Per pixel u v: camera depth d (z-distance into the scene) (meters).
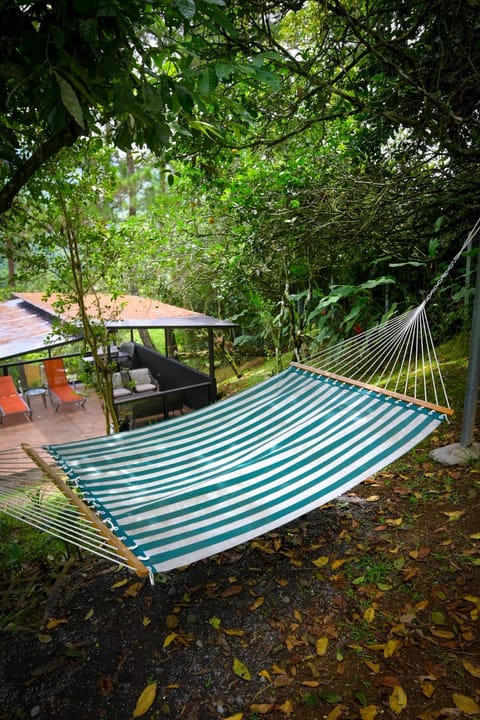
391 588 2.99
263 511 2.90
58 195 4.52
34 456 3.53
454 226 6.25
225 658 2.61
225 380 11.24
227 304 10.73
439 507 3.74
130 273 8.56
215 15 1.66
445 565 3.11
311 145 5.88
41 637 2.88
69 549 3.91
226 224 7.76
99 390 5.83
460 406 5.26
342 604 2.91
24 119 2.43
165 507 2.96
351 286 7.61
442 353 6.81
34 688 2.51
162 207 8.79
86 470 3.55
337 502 4.06
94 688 2.48
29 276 5.29
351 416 3.95
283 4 3.32
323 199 5.67
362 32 4.07
